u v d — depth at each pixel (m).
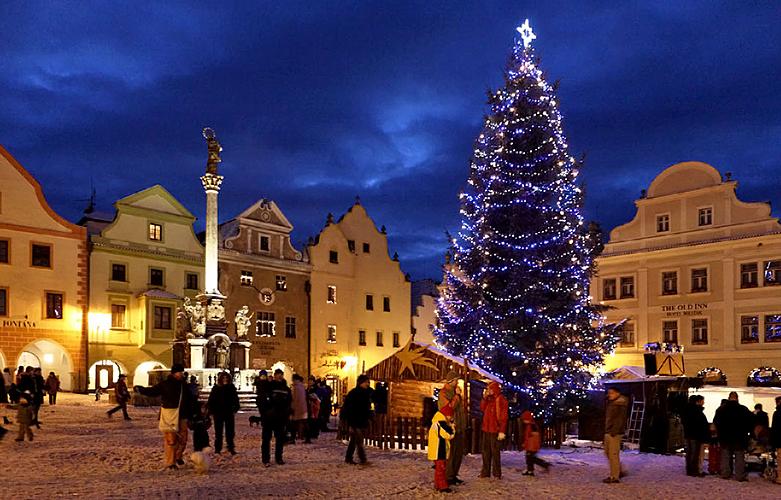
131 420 27.56
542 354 28.09
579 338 28.73
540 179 29.23
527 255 28.22
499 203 29.23
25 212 43.50
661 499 13.87
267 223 54.03
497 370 27.94
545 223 28.66
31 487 13.05
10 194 43.06
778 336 43.59
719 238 46.12
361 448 17.03
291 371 54.03
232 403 18.16
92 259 45.84
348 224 59.72
